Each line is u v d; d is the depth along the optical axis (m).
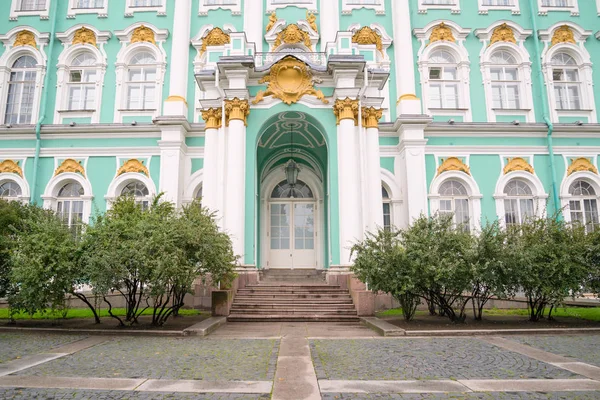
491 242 11.12
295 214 20.86
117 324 11.38
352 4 20.36
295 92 15.27
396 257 11.06
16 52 19.86
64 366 6.68
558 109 19.50
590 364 6.82
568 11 20.44
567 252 11.32
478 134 18.81
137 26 19.92
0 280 11.61
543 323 11.35
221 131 14.98
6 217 13.37
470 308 14.48
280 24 20.16
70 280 10.55
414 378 5.96
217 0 20.38
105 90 19.41
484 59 19.81
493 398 5.10
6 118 19.50
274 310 12.86
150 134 18.50
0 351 7.97
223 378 5.93
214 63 16.98
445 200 18.58
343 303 13.12
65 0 20.45
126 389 5.44
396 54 19.62
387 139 18.73
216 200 14.98
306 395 5.19
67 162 18.48
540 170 18.83
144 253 10.12
